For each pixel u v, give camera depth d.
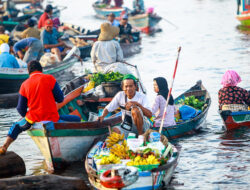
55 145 16.33
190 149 18.34
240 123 20.78
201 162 16.81
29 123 16.39
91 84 24.09
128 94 17.28
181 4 102.19
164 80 19.98
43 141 16.31
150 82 32.59
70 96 22.45
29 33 36.88
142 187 13.56
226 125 20.61
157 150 14.69
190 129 20.44
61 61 35.53
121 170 11.88
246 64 37.12
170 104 19.98
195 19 75.06
